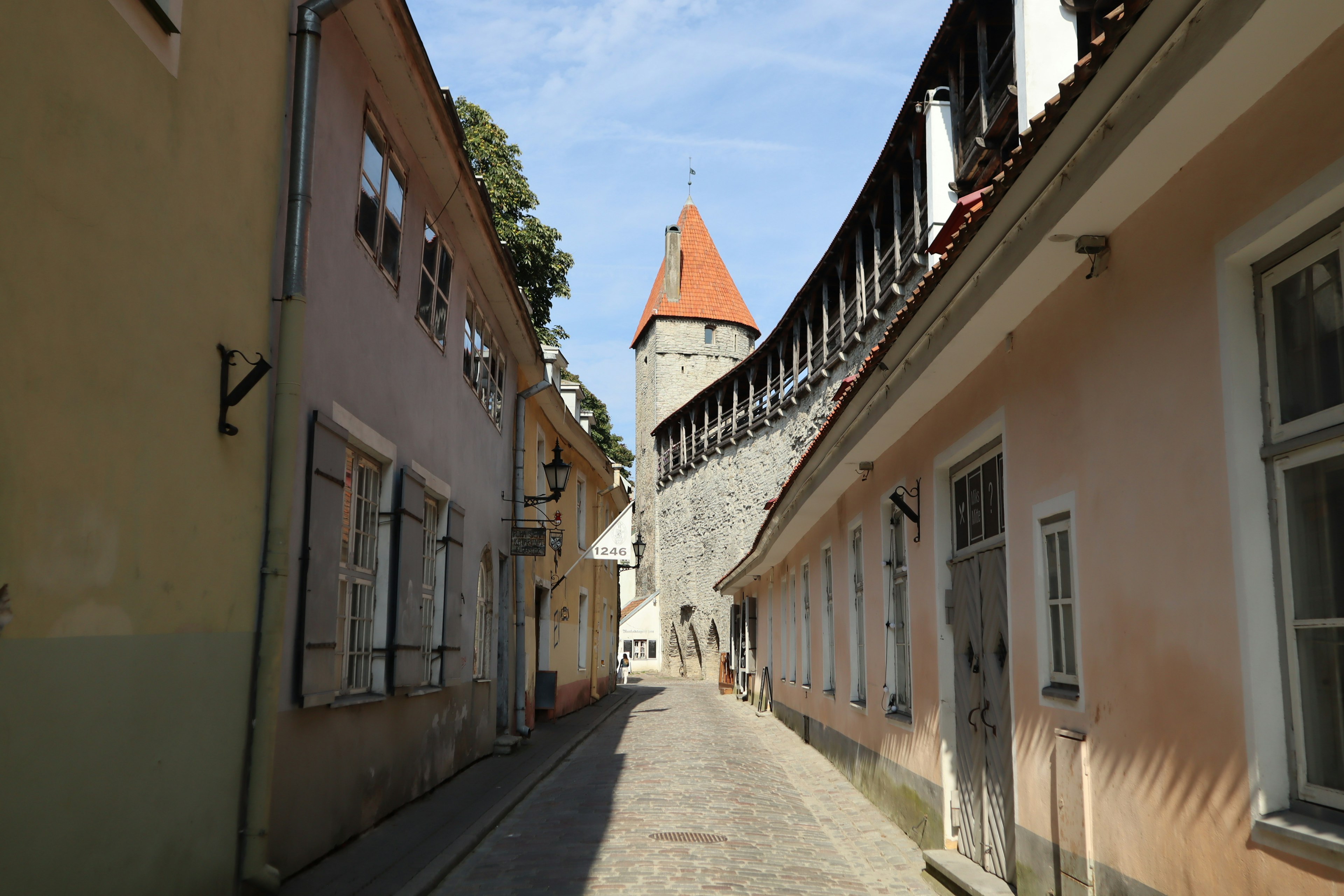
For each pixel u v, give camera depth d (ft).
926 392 24.91
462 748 36.60
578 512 73.46
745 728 62.80
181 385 14.70
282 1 18.71
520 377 51.19
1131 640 14.60
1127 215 14.76
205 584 15.48
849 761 38.78
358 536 24.68
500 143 80.48
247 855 16.78
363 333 23.75
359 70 23.26
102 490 12.62
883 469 32.45
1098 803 15.61
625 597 214.90
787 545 57.16
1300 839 10.45
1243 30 10.21
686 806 31.19
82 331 12.19
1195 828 12.67
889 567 31.63
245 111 17.02
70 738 11.95
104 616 12.70
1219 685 12.22
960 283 19.06
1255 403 12.05
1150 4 10.97
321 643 20.07
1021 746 19.22
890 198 83.30
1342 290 10.68
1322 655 10.89
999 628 21.35
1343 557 10.59
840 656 40.98
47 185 11.48
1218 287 12.38
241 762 16.79
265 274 17.84
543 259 81.00
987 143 56.13
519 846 24.88
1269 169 11.37
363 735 23.84
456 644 34.30
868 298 90.63
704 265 208.74
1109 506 15.43
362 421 23.65
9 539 10.83
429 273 30.58
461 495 35.73
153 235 13.85
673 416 177.88
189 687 14.94
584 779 37.17
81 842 12.17
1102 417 15.75
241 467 16.75
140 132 13.51
